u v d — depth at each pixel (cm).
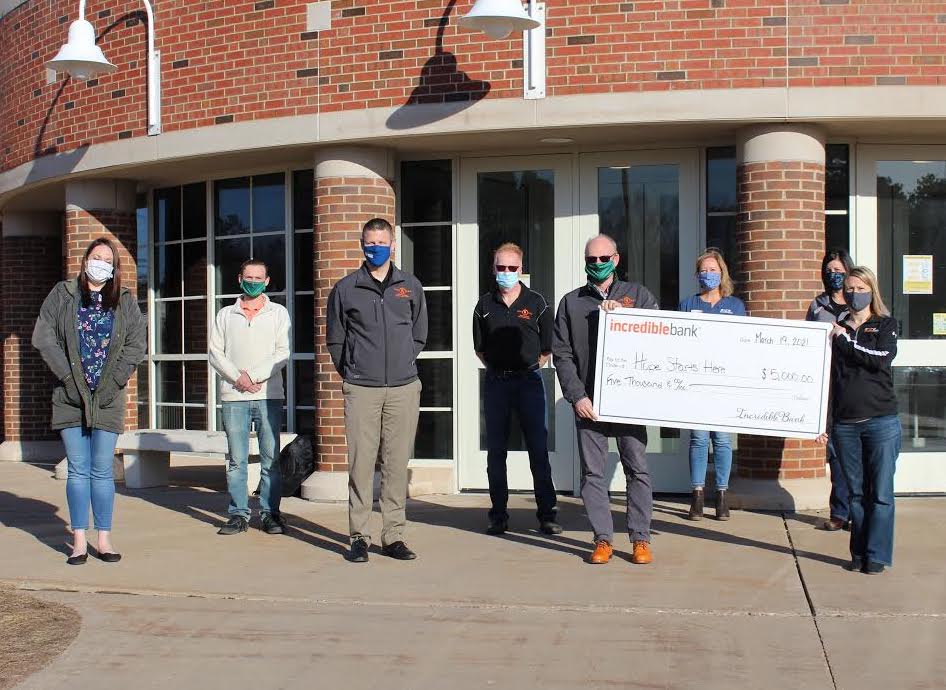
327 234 1049
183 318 1297
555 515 876
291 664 556
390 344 780
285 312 899
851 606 641
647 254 1063
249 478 1081
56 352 768
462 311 1099
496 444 870
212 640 596
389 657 564
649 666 546
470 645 581
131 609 657
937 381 1030
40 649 583
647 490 764
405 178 1116
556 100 962
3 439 1634
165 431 1145
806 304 950
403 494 794
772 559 766
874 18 929
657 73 945
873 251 1028
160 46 1123
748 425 760
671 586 693
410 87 1001
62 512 1012
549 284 1085
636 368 761
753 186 957
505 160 1088
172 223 1306
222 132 1082
